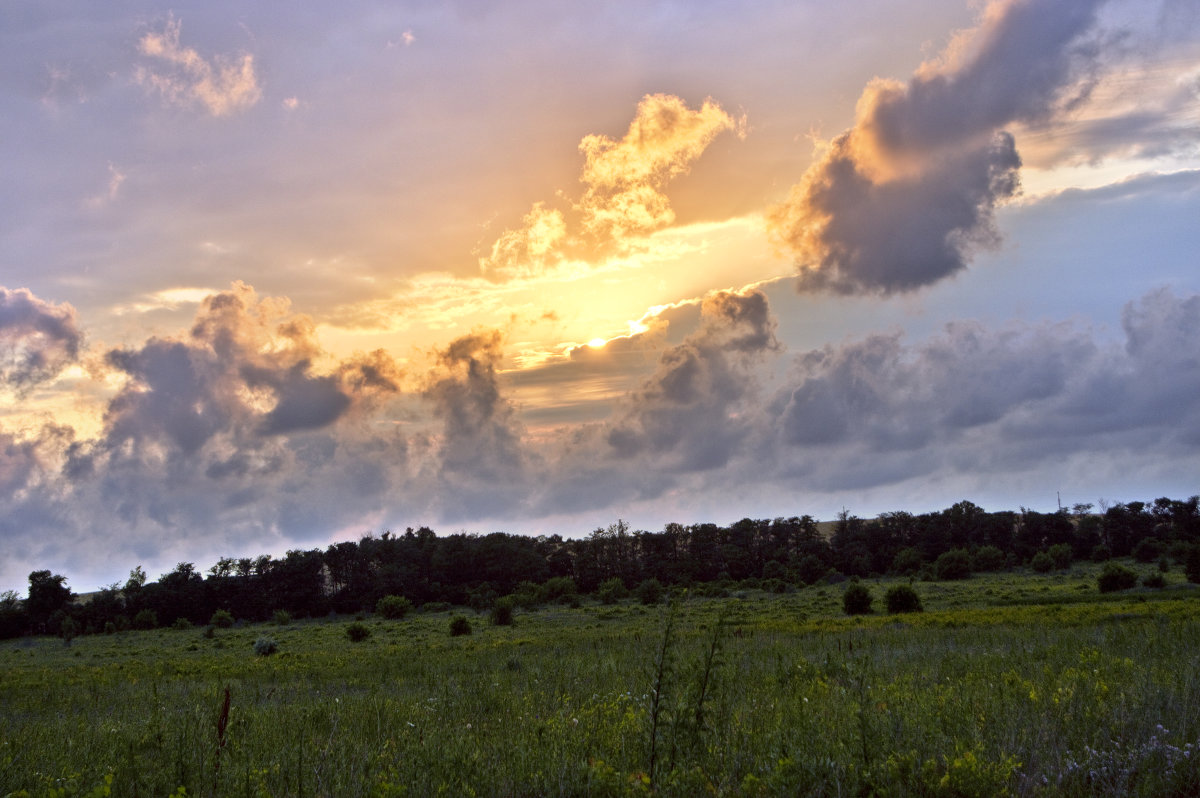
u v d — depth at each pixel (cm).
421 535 13688
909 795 557
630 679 1216
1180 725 705
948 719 730
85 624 10525
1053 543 12262
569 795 589
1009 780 581
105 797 587
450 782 618
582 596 10206
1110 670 1053
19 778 708
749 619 4241
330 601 11938
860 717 675
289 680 2105
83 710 1470
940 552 12469
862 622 3500
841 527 13612
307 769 680
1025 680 982
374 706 1043
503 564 11988
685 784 565
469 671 1920
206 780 670
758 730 716
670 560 12612
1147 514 12388
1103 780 579
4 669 3888
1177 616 2600
